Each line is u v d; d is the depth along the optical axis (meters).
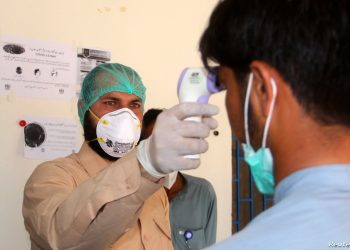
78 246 0.94
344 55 0.50
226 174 2.41
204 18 2.39
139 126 1.42
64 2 2.03
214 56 0.61
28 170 1.89
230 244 0.46
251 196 2.51
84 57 2.05
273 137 0.54
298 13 0.51
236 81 0.58
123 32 2.16
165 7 2.30
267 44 0.52
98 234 0.93
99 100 1.41
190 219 1.96
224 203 2.38
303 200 0.47
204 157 2.35
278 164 0.54
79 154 1.35
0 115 1.85
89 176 1.24
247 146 0.59
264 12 0.53
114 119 1.36
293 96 0.51
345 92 0.50
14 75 1.89
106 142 1.36
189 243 1.90
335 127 0.50
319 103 0.50
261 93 0.54
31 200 1.09
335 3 0.51
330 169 0.49
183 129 0.75
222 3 0.60
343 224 0.44
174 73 2.29
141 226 1.23
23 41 1.91
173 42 2.30
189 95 0.76
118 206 0.90
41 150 1.92
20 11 1.92
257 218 0.49
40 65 1.94
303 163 0.50
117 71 1.44
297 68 0.51
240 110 0.58
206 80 0.75
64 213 0.94
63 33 2.01
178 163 0.77
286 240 0.44
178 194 2.00
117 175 0.90
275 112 0.53
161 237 1.28
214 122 0.79
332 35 0.50
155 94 2.22
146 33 2.23
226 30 0.57
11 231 1.84
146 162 0.86
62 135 1.96
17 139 1.88
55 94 1.96
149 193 0.90
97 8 2.10
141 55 2.20
